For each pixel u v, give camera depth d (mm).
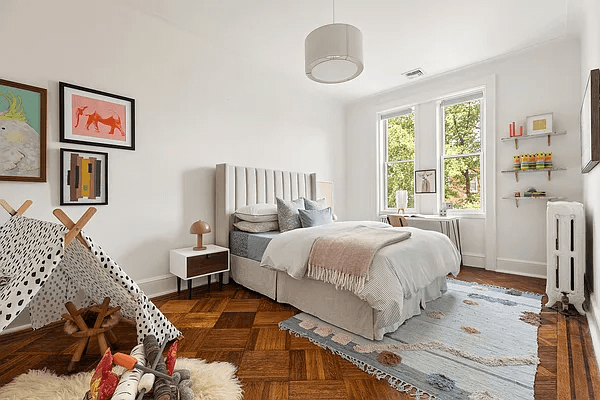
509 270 3793
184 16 2980
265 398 1487
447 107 4480
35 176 2283
